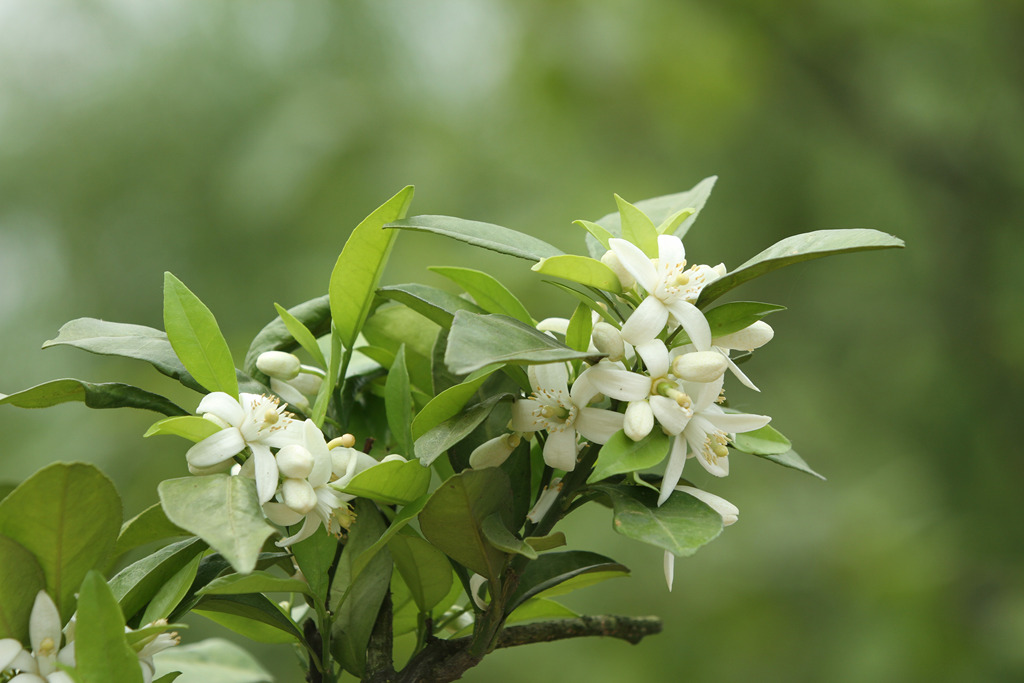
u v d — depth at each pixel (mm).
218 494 1050
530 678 3170
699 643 3188
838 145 3541
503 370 1116
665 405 1067
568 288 1100
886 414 3328
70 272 3801
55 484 1043
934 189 3322
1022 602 2873
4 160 3809
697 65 3570
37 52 3924
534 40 3656
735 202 3541
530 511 1110
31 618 1054
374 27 4004
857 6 3234
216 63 3979
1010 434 3082
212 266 3680
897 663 2912
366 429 1162
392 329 1167
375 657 1118
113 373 2822
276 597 1297
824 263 3426
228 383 1097
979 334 3184
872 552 3178
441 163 3646
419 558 1117
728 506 1085
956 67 3285
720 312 1086
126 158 3848
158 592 1082
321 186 3520
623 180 3727
